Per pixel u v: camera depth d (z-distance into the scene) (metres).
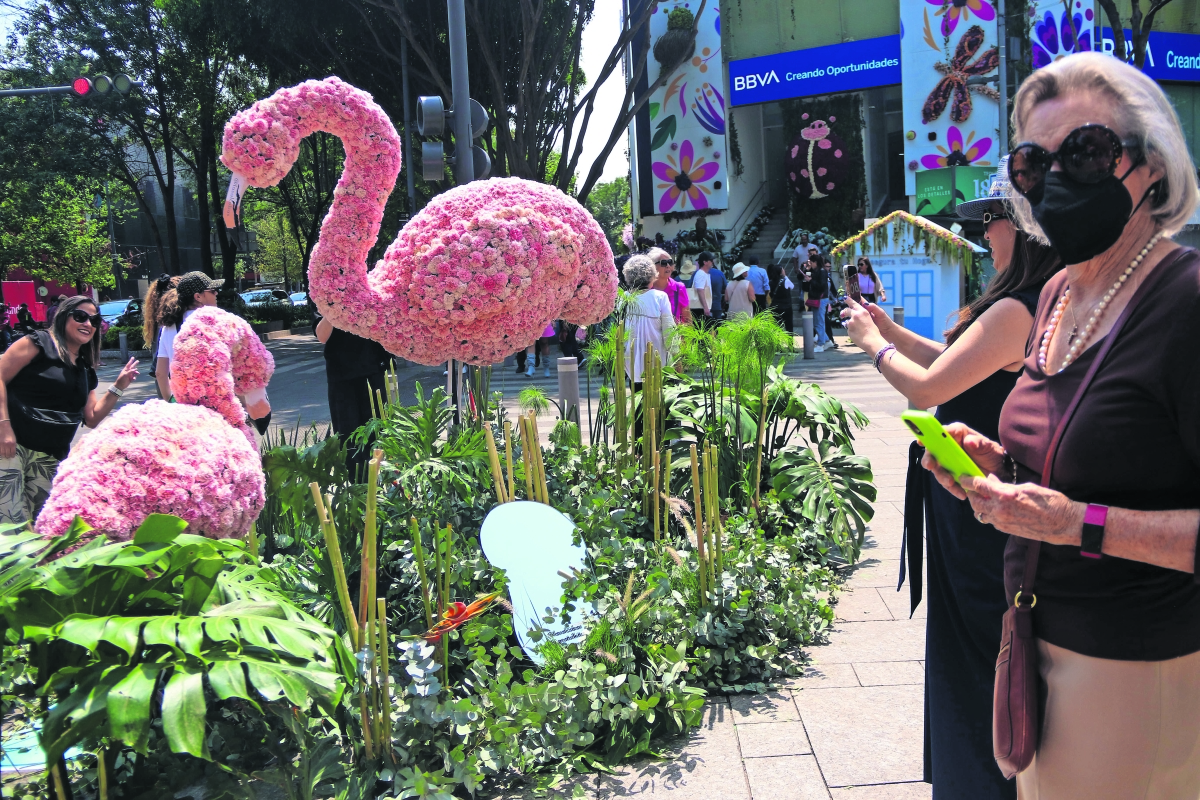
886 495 6.11
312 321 30.53
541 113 17.31
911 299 13.87
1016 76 21.22
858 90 22.70
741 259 23.28
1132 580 1.53
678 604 3.62
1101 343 1.55
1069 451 1.55
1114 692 1.55
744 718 3.27
